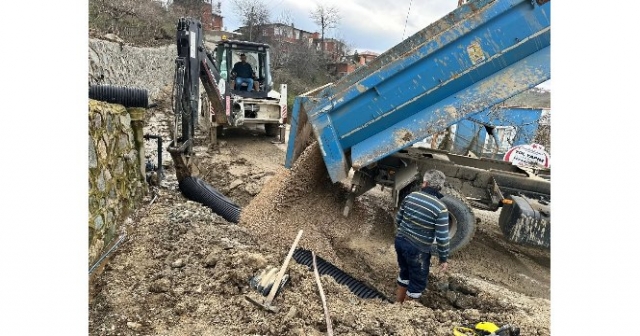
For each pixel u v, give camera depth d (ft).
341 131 15.71
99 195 12.21
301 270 11.70
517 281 15.93
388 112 15.29
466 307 13.62
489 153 27.50
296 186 17.34
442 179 13.01
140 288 10.36
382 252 16.55
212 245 12.72
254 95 35.29
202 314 9.53
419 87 14.89
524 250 18.95
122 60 40.68
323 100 15.46
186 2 85.92
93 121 11.93
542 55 14.08
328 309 10.05
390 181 18.16
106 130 13.15
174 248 12.50
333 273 13.20
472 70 14.51
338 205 18.30
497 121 26.58
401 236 12.88
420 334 9.59
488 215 24.18
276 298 10.18
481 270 16.48
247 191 21.79
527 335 10.27
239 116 32.76
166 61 62.85
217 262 11.59
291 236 15.39
